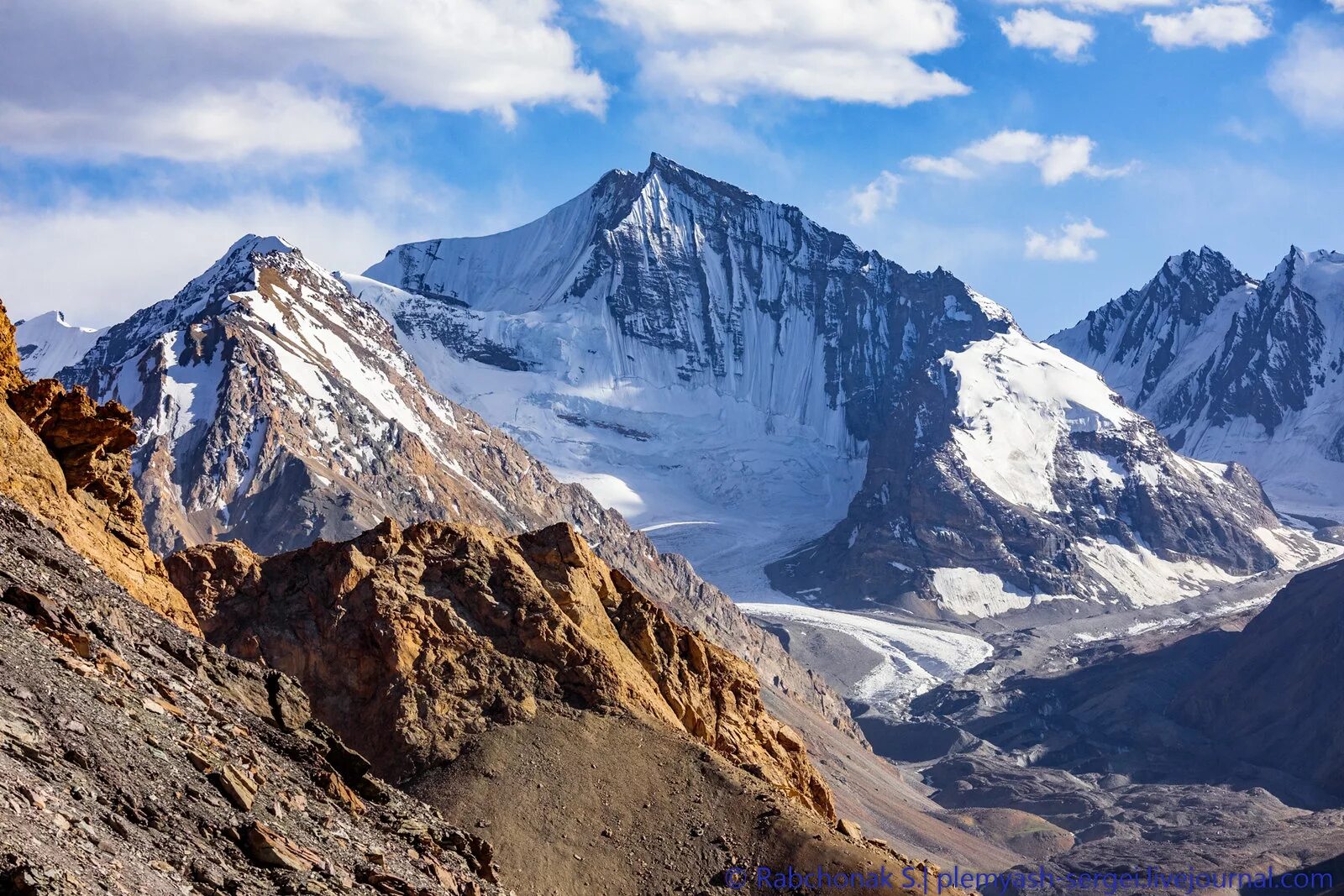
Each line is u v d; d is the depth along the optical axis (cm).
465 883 7412
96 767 5462
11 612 6303
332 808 6981
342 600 12775
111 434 9906
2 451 8869
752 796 12125
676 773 12219
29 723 5381
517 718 12350
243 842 5753
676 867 11381
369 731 12131
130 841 5125
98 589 7575
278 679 8119
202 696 7169
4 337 9731
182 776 5903
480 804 11425
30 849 4531
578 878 11144
